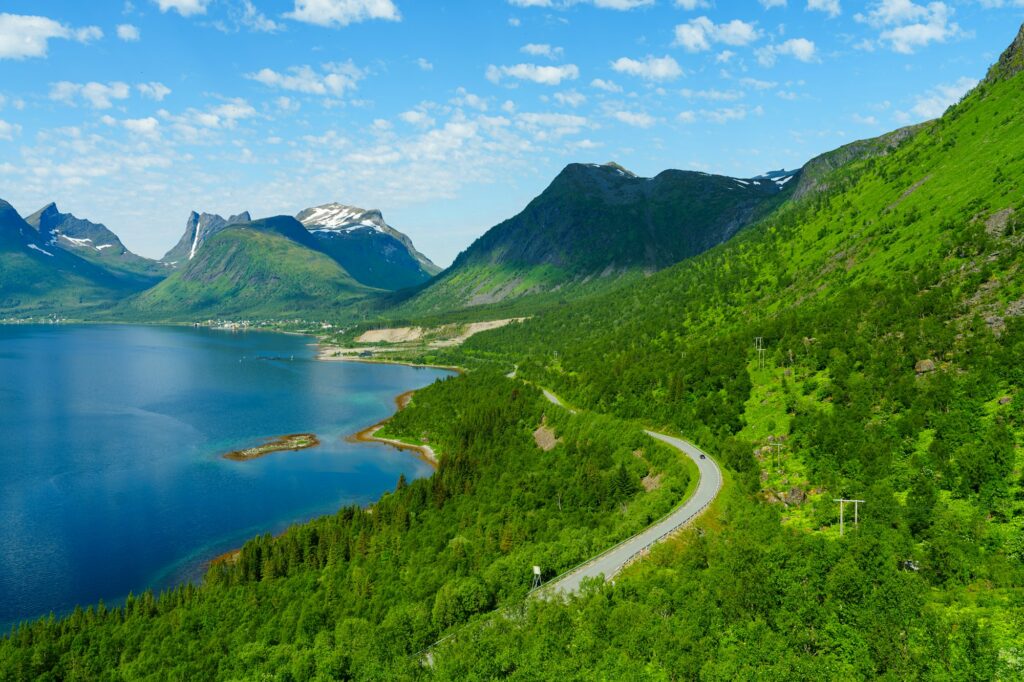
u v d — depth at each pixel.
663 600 87.19
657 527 118.88
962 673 68.38
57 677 104.94
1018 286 168.75
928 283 198.50
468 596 105.06
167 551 164.62
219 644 109.75
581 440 195.00
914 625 76.19
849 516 115.19
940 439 132.00
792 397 179.25
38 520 182.62
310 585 130.25
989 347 152.25
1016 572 86.69
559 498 160.50
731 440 169.25
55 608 137.62
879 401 157.75
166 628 115.06
